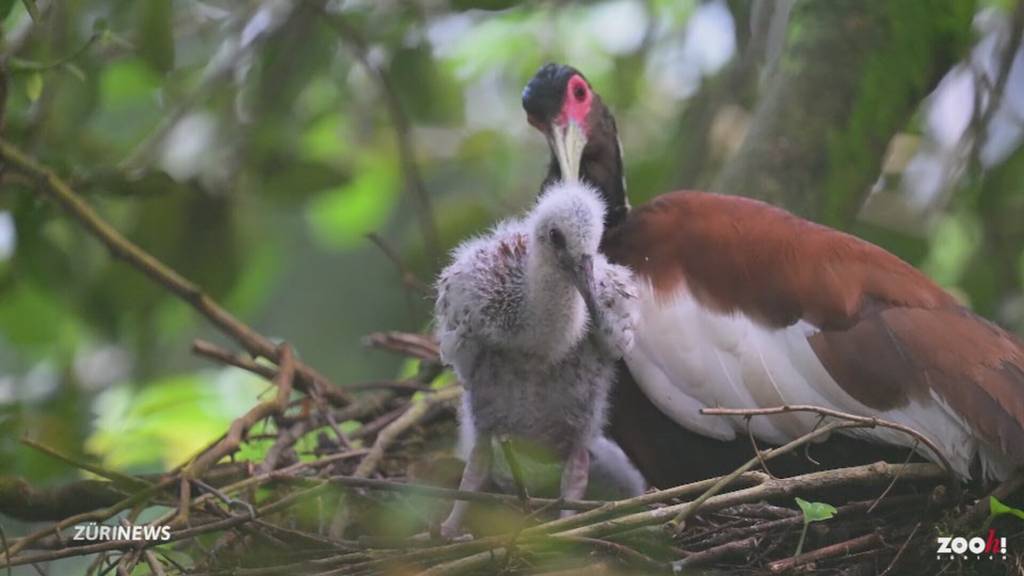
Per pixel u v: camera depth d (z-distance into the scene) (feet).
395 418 37.73
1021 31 43.78
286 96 46.19
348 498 33.81
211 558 29.94
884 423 27.78
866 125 39.91
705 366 31.50
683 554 28.81
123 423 43.96
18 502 31.86
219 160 45.91
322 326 63.87
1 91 34.09
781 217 32.32
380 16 47.93
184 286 37.81
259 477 31.42
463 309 31.53
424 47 46.65
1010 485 28.17
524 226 32.73
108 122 50.01
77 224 42.19
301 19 46.19
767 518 29.76
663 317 32.07
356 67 50.60
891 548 28.45
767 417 30.89
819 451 30.73
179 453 43.39
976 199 44.57
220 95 46.85
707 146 45.19
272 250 50.47
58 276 42.16
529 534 27.61
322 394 37.93
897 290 30.30
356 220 56.95
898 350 29.50
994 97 43.78
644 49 50.01
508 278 31.19
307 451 35.83
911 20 40.45
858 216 44.73
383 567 28.12
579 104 38.99
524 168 54.49
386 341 40.24
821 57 40.24
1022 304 46.14
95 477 37.60
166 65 39.27
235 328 37.96
